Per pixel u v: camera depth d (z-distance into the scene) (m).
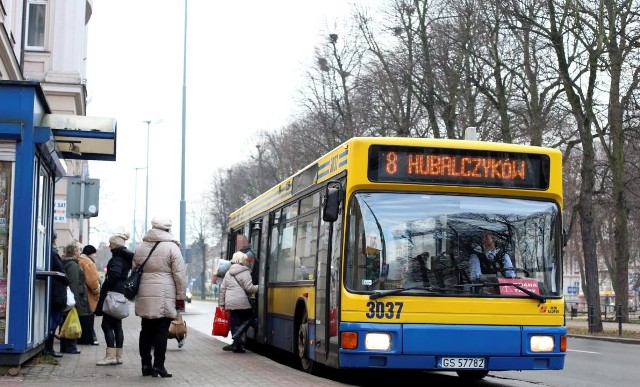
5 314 11.55
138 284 11.87
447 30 37.47
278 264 16.78
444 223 12.05
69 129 12.66
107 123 12.81
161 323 11.98
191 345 19.62
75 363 14.00
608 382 15.08
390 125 42.59
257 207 19.75
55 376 11.95
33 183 11.80
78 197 20.52
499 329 11.80
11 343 11.57
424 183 12.09
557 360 12.01
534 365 11.91
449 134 38.31
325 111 49.59
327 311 12.58
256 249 19.42
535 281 12.08
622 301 39.19
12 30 24.14
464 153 12.26
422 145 12.18
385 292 11.66
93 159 15.31
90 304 18.08
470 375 15.05
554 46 32.91
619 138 35.81
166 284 11.88
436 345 11.64
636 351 23.77
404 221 11.98
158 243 11.95
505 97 36.00
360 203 11.99
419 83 39.16
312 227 14.12
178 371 13.11
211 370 13.34
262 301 17.97
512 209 12.26
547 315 12.01
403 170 12.09
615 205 38.12
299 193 15.30
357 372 16.19
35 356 13.88
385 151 12.09
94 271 18.08
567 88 33.09
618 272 38.81
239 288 17.27
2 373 11.68
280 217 16.94
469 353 11.70
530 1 33.25
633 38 31.98
